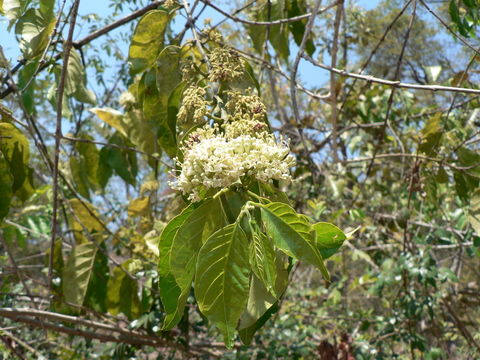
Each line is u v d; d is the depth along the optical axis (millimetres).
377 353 1426
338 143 1936
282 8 1127
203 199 518
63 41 903
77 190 1221
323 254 487
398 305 1483
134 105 1112
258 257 454
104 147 1208
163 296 506
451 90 714
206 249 454
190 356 1291
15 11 870
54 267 1235
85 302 1169
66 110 969
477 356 1653
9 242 1388
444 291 1593
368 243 1853
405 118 1704
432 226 1457
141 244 1195
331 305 1738
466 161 1180
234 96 648
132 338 1209
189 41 845
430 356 1434
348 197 1944
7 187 1016
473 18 967
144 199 1294
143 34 898
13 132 982
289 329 1438
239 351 1343
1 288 1394
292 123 1806
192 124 668
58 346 1508
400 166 1875
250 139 506
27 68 903
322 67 787
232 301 450
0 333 1100
